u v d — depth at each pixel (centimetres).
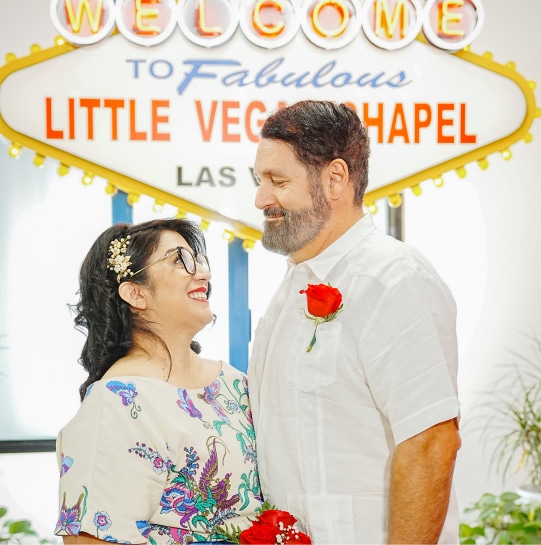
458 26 292
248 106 288
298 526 163
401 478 152
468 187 309
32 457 298
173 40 285
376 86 292
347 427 161
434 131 295
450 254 310
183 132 286
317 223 164
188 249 175
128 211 291
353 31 288
